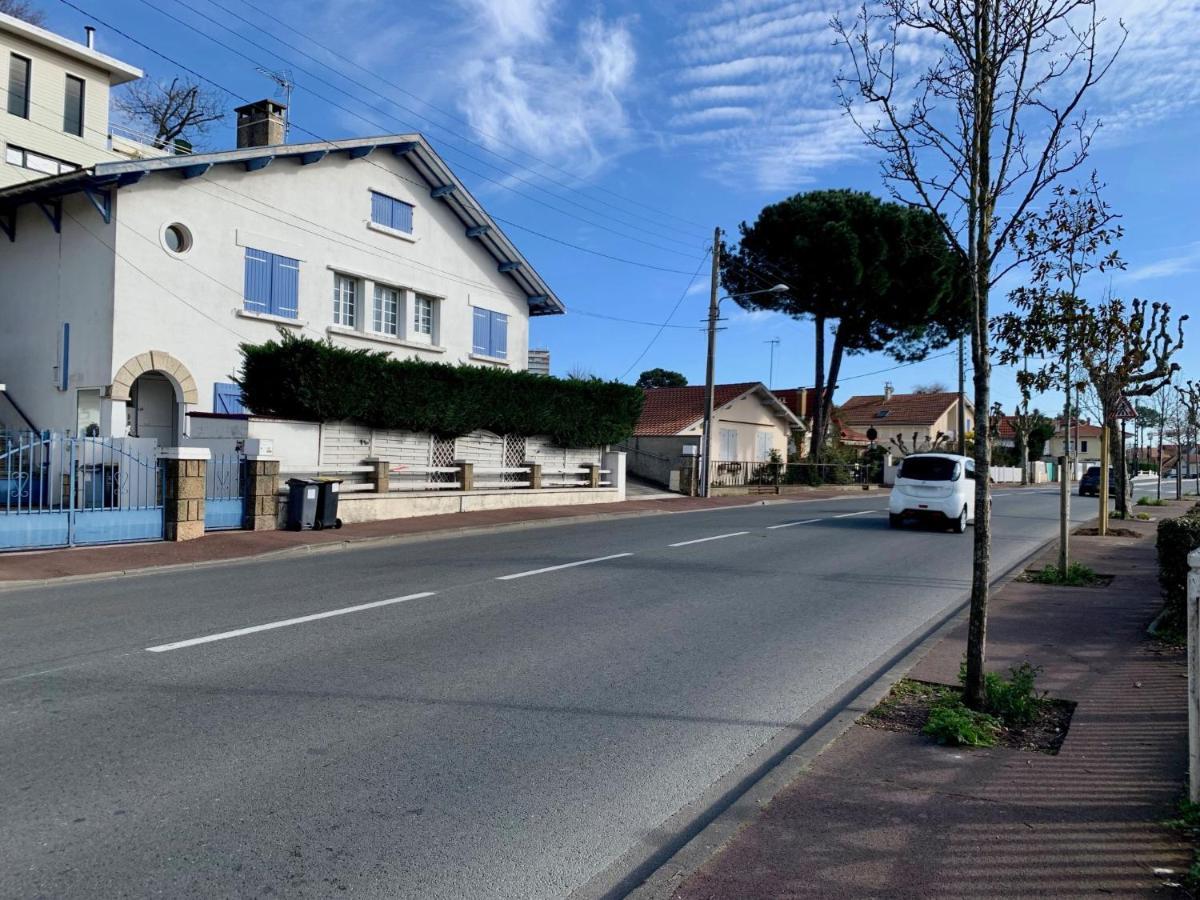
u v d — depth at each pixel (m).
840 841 3.76
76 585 10.04
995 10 5.48
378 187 22.50
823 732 5.19
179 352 18.03
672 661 6.93
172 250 17.98
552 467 23.12
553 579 10.62
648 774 4.62
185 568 11.52
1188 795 4.07
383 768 4.55
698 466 30.50
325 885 3.37
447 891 3.38
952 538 17.11
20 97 25.16
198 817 3.91
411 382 17.77
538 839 3.84
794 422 41.22
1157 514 24.27
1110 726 5.27
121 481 13.00
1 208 18.56
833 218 33.94
